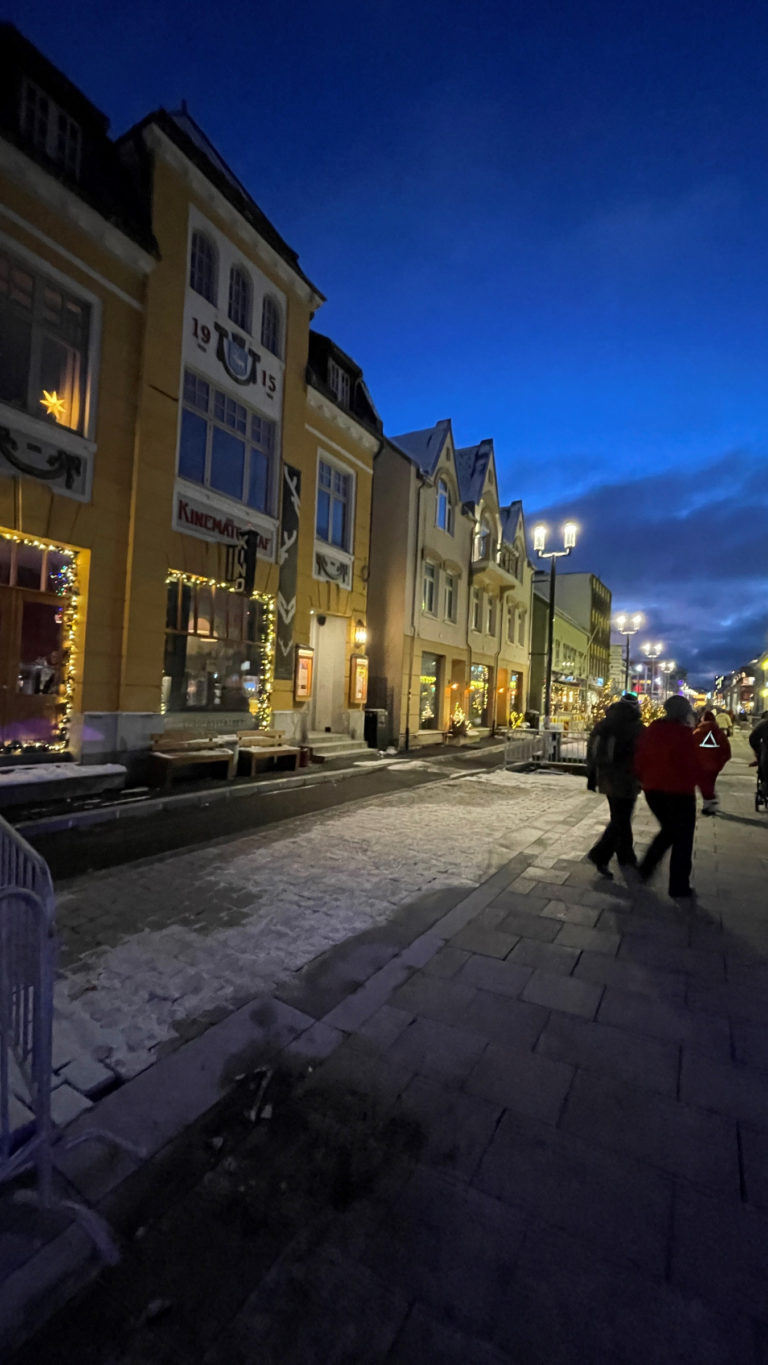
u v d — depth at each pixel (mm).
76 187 8680
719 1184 2311
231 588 11859
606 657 53938
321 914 4875
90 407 9289
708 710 9789
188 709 11328
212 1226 2111
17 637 8672
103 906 4949
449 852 6754
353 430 15664
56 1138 2422
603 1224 2129
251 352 12242
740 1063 3053
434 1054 3074
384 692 18156
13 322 8438
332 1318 1806
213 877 5695
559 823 8383
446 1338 1750
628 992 3715
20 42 8492
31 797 8250
